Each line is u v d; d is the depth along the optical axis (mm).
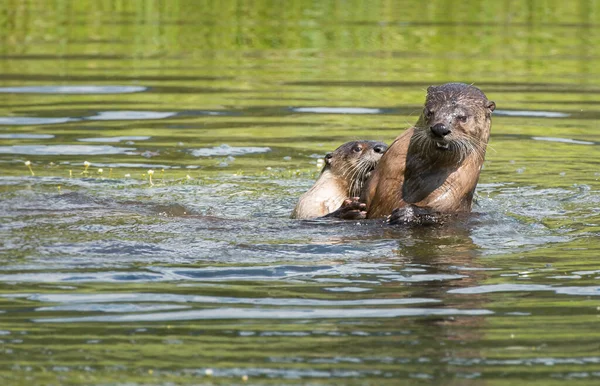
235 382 7922
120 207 13586
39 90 22422
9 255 11117
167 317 9398
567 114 20812
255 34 29578
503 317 9438
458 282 10500
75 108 20938
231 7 33969
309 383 7902
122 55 26641
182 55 26812
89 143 18281
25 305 9664
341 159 15078
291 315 9469
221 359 8391
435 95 13586
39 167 16484
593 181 15953
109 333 8984
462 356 8477
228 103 21594
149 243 11719
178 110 21000
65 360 8359
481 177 16281
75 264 10898
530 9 34219
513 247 11898
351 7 34344
